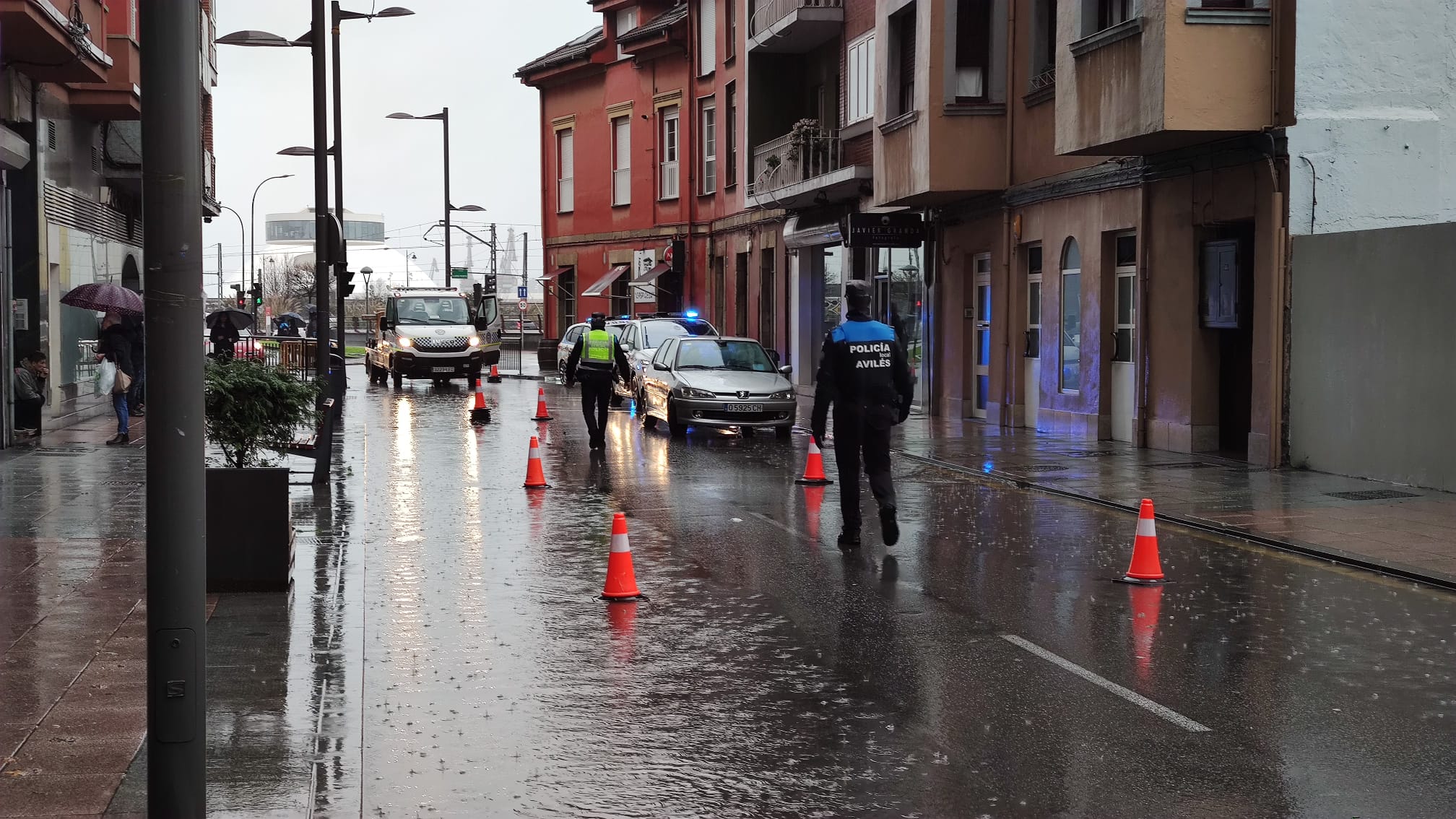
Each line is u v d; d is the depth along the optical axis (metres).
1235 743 6.31
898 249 29.66
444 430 24.25
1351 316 16.09
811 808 5.47
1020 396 24.28
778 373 23.86
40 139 22.09
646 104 45.81
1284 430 17.09
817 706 6.95
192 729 4.69
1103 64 18.23
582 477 17.17
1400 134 16.81
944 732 6.49
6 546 11.19
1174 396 19.28
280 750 6.08
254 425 10.78
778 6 33.25
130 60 24.72
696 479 17.06
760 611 9.24
